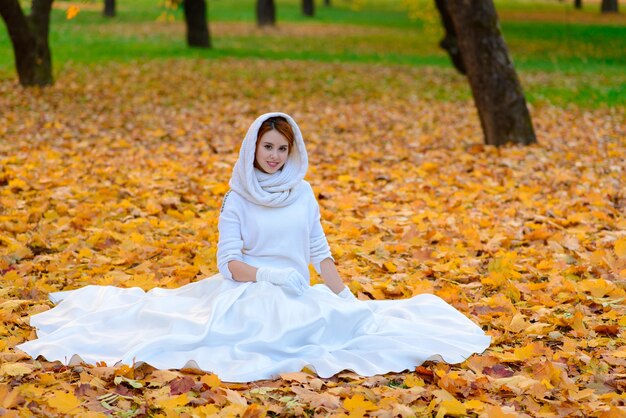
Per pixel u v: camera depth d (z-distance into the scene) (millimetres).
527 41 27062
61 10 36219
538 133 12672
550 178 9367
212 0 48969
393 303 4965
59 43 25344
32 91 16000
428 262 6199
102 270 5934
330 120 14125
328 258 4742
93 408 3609
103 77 18547
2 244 6527
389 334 4441
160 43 27047
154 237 6887
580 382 4023
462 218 7504
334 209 7945
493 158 10664
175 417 3469
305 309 4289
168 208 7828
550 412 3664
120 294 4840
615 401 3705
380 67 22391
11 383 3863
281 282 4340
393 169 10023
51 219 7297
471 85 11781
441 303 4867
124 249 6449
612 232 6934
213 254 6211
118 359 4125
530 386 3859
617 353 4293
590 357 4262
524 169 9922
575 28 28312
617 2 32125
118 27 32500
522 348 4277
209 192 8422
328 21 41375
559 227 7188
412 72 21328
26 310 5027
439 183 9078
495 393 3877
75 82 17594
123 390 3793
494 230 7082
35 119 13234
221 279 4594
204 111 14727
